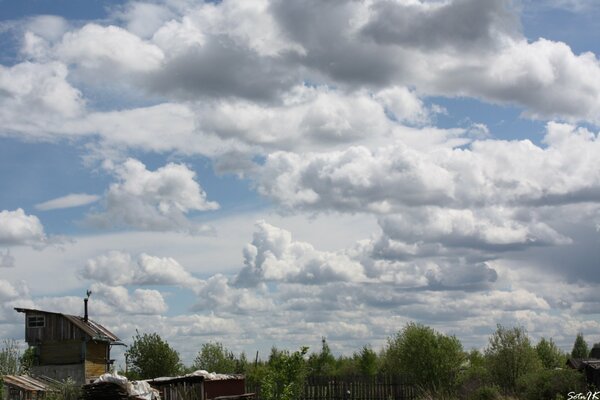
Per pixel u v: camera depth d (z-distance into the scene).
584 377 42.81
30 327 51.22
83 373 49.56
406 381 53.84
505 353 50.69
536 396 43.09
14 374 46.69
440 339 57.41
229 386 38.66
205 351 61.72
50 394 39.50
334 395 51.72
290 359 30.33
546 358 70.00
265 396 30.20
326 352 80.94
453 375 56.06
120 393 32.94
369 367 71.69
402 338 59.06
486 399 46.66
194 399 36.06
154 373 56.84
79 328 50.34
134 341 57.97
